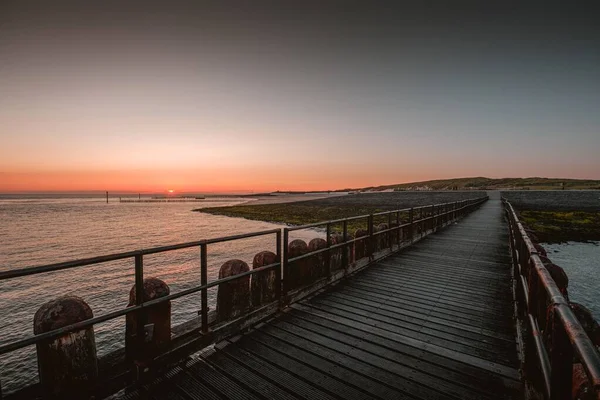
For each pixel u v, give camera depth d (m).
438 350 3.81
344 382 3.19
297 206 73.75
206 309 3.74
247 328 4.30
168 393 3.01
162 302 3.31
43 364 2.65
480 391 3.05
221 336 3.91
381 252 9.16
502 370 3.39
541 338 2.25
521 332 3.98
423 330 4.37
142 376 3.11
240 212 60.53
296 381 3.19
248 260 17.75
